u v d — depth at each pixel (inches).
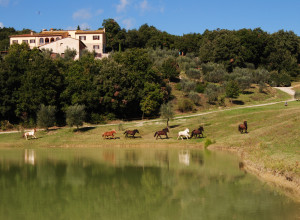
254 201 636.7
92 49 4234.7
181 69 4015.8
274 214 555.5
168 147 1604.3
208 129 1877.5
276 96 3260.3
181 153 1375.5
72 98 2438.5
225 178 851.4
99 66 2721.5
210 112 2578.7
